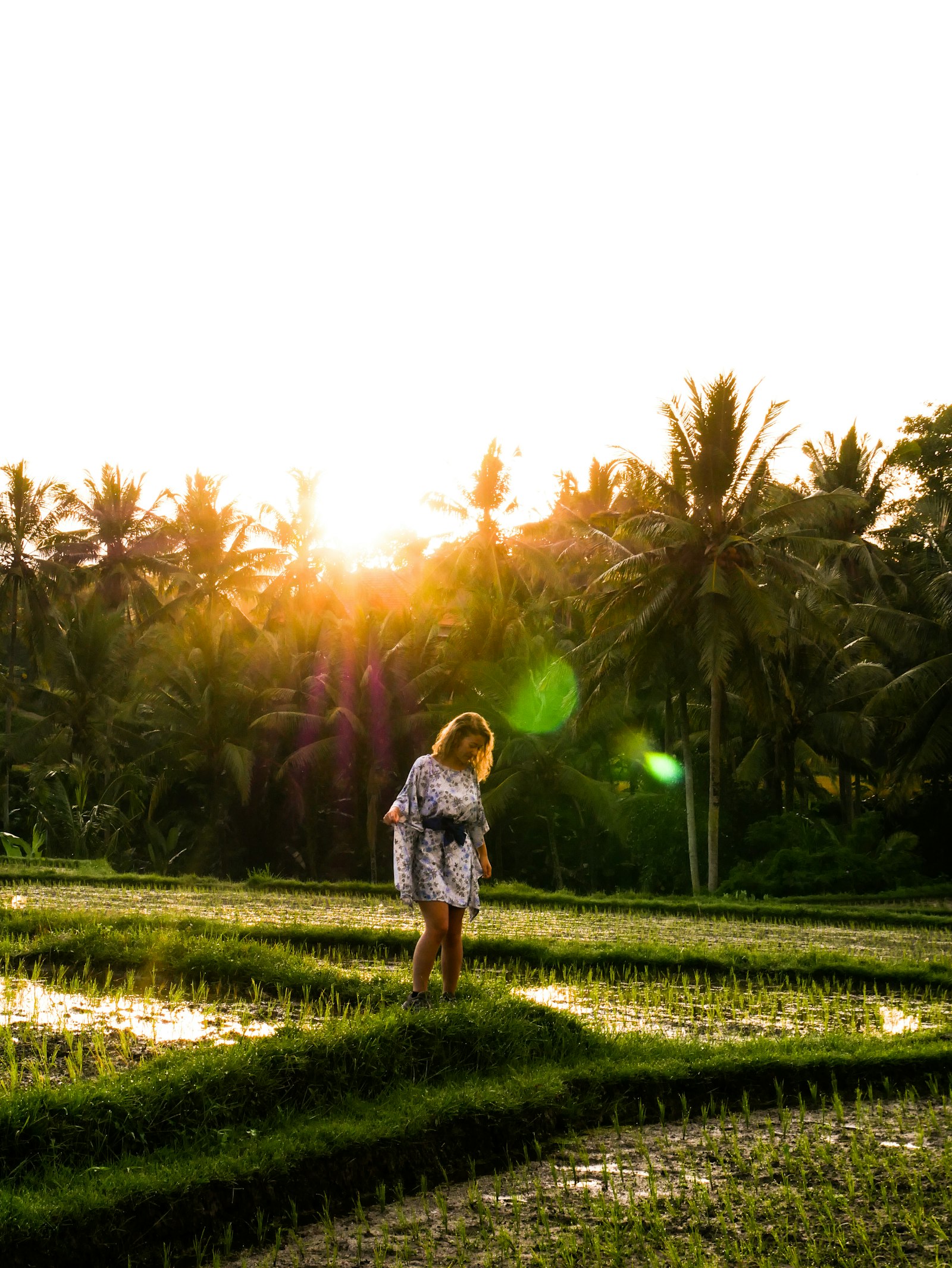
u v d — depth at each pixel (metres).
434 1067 5.85
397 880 6.82
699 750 38.22
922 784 34.16
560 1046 6.47
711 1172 4.75
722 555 28.89
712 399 28.94
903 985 10.94
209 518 50.66
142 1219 4.05
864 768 37.50
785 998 10.05
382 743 37.41
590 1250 3.92
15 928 11.62
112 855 35.12
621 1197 4.46
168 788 39.41
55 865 27.03
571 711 35.91
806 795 39.19
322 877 40.69
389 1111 5.10
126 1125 4.61
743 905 21.72
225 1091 4.99
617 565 29.39
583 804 36.19
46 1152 4.40
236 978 8.69
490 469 40.56
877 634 32.53
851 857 29.34
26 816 41.66
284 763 37.47
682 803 35.66
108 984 8.60
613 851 38.22
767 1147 5.09
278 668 40.72
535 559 39.28
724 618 28.19
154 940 9.62
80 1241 3.87
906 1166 4.77
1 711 42.94
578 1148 5.15
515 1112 5.23
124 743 40.03
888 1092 6.20
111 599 47.97
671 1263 3.79
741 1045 6.82
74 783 35.75
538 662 37.03
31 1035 6.70
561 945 11.91
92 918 11.93
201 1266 3.95
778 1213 4.23
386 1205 4.53
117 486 48.56
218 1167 4.34
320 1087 5.32
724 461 28.67
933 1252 3.88
